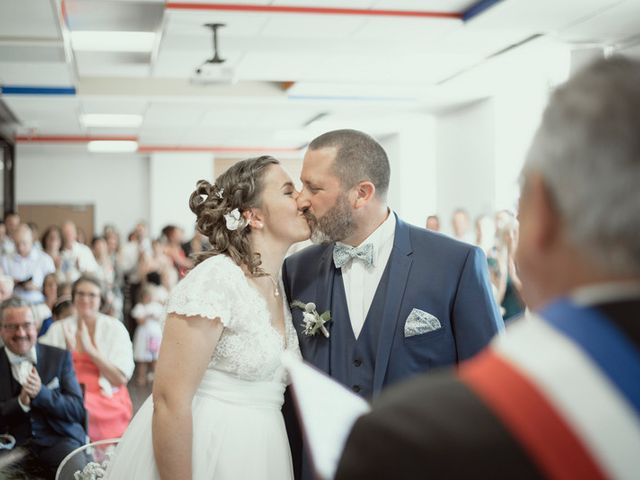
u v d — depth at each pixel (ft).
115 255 44.29
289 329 7.36
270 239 7.15
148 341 27.99
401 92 35.22
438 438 1.98
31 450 10.84
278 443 6.89
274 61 28.78
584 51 25.43
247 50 26.84
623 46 24.95
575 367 1.94
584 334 1.99
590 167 2.13
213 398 6.75
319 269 7.60
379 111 40.57
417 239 7.30
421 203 48.08
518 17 21.97
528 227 2.34
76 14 23.00
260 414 6.84
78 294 14.58
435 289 6.98
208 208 7.12
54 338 14.37
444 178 40.98
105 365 14.11
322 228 7.11
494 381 2.02
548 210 2.26
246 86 35.96
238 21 22.67
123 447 7.07
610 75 2.21
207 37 24.72
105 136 50.80
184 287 6.61
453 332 7.01
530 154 2.32
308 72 30.91
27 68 28.63
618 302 2.03
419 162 48.06
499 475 1.91
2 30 22.63
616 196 2.10
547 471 1.88
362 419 2.16
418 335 6.93
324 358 7.23
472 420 1.98
